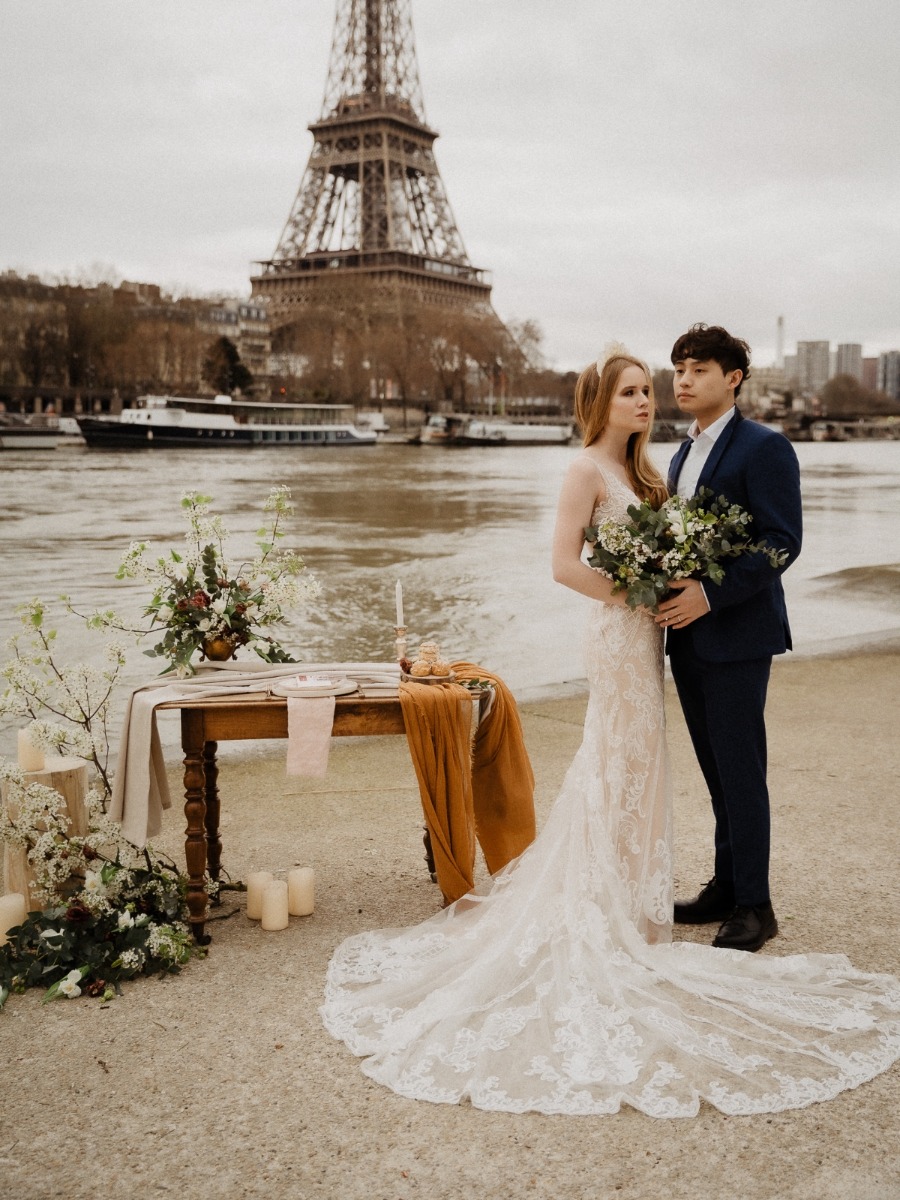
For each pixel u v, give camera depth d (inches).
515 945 156.4
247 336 5969.5
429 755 172.9
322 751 166.6
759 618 168.4
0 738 356.8
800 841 217.9
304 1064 137.7
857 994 151.7
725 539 160.9
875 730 305.3
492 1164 117.6
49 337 4466.0
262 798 252.8
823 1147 119.9
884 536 1095.6
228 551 961.5
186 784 172.7
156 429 3299.7
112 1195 113.7
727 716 170.1
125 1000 155.5
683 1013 145.6
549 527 1205.1
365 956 164.1
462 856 176.2
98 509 1446.9
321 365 4822.8
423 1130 123.6
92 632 554.6
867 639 452.4
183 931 170.9
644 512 159.2
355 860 211.9
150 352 4658.0
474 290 5339.6
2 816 183.0
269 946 173.2
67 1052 141.5
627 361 165.9
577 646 531.8
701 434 173.6
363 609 646.5
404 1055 137.1
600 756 163.0
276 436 3572.8
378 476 2265.0
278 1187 114.5
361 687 181.6
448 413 5516.7
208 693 177.9
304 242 5167.3
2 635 554.9
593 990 149.5
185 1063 138.3
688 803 245.6
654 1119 124.9
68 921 165.8
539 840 166.9
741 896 173.2
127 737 175.2
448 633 569.0
